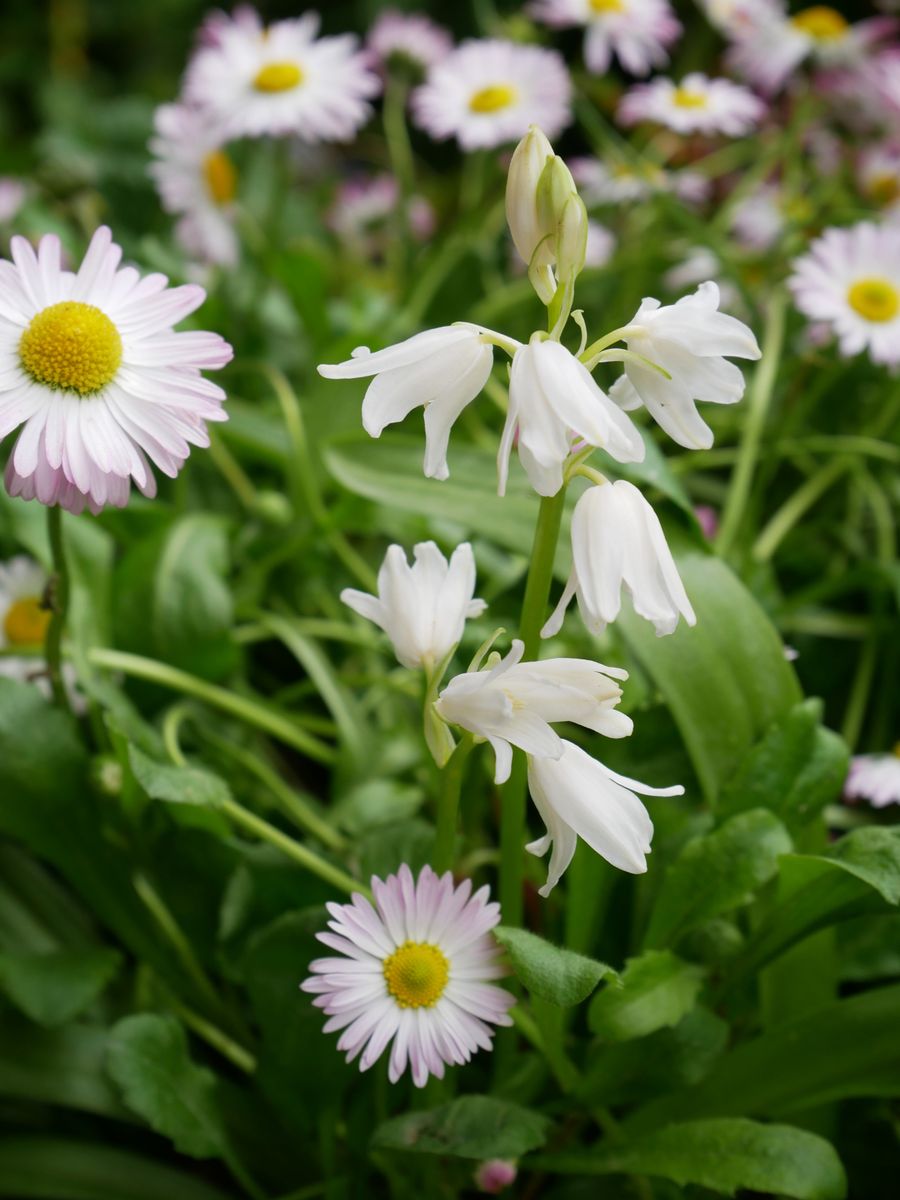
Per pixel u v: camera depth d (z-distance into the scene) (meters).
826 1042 0.23
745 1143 0.22
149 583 0.30
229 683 0.32
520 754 0.22
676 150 0.46
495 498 0.28
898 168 0.41
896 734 0.34
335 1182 0.24
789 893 0.24
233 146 0.49
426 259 0.42
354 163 0.59
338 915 0.21
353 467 0.29
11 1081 0.24
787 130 0.41
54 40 0.71
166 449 0.22
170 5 0.72
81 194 0.47
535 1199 0.26
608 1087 0.24
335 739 0.33
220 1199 0.25
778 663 0.26
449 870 0.22
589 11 0.41
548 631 0.20
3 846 0.28
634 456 0.19
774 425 0.37
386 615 0.21
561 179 0.19
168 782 0.23
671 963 0.23
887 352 0.33
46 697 0.27
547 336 0.19
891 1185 0.26
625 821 0.20
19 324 0.23
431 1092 0.23
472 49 0.40
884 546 0.34
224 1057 0.28
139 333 0.23
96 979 0.25
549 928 0.27
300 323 0.41
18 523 0.30
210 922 0.27
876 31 0.42
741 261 0.41
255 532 0.34
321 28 0.70
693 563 0.27
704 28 0.46
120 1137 0.27
